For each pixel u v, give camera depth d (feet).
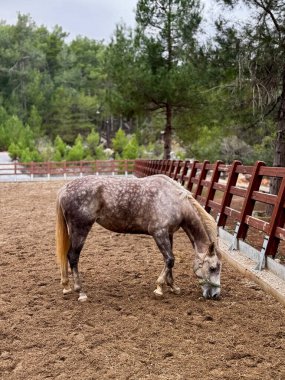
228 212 25.26
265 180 62.90
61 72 271.28
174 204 16.55
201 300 16.38
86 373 11.27
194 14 58.13
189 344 12.82
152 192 16.65
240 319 14.61
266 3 30.81
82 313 15.23
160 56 63.98
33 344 12.88
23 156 124.06
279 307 15.64
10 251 24.76
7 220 36.40
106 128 238.27
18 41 267.80
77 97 223.30
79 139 159.63
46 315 15.08
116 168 101.30
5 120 188.96
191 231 16.74
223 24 33.65
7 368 11.62
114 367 11.55
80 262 22.06
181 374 11.18
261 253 19.31
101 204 16.61
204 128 70.54
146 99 64.59
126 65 62.80
